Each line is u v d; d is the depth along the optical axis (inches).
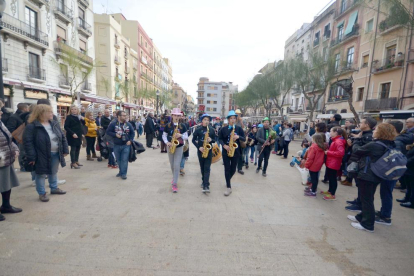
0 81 211.8
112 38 1150.3
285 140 383.6
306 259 100.2
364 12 774.5
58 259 92.1
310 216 147.1
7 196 129.0
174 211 144.1
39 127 142.9
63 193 165.9
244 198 175.5
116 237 110.3
